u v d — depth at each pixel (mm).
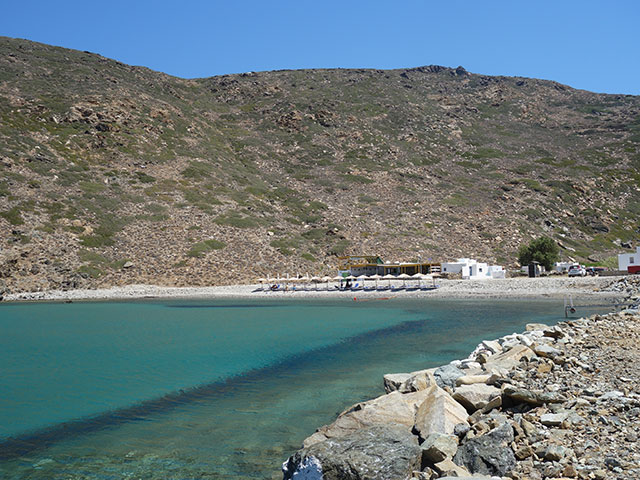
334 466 8883
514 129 186875
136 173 108562
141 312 52094
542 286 63562
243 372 21672
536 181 131000
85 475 10914
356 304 58812
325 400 16656
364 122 170000
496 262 91250
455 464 9000
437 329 34188
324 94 192625
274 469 10938
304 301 64562
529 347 18094
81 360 25125
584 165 146625
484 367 16016
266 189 118438
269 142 152875
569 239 106375
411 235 99812
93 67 157250
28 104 118375
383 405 12156
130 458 11836
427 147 158250
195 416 15195
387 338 30734
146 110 136750
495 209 114438
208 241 87812
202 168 118375
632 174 141125
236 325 39312
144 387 19203
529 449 9078
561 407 11156
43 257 74438
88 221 86250
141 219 91062
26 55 153625
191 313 50469
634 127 179375
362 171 134875
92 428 14273
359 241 96062
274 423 14258
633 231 115312
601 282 61500
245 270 82062
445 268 81062
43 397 17875
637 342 19234
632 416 10227
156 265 79875
